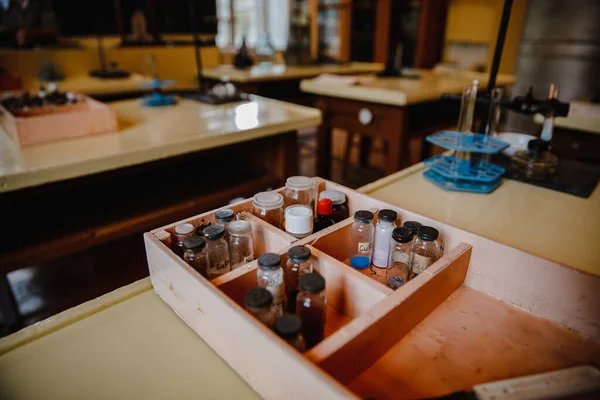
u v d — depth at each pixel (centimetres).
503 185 69
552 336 39
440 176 71
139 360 35
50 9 203
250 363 31
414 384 33
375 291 36
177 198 104
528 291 41
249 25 420
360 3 297
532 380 28
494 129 77
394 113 138
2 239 83
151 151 81
